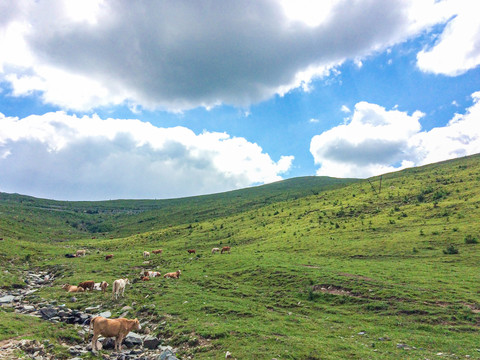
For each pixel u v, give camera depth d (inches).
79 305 956.6
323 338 661.9
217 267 1697.8
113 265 1897.1
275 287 1232.8
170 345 630.5
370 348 608.7
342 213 3179.1
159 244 3316.9
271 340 618.2
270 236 2854.3
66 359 527.8
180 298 999.0
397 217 2598.4
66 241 4306.1
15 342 541.6
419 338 677.3
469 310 843.4
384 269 1385.3
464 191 3021.7
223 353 559.8
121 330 607.2
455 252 1606.8
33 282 1454.2
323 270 1382.9
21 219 5625.0
